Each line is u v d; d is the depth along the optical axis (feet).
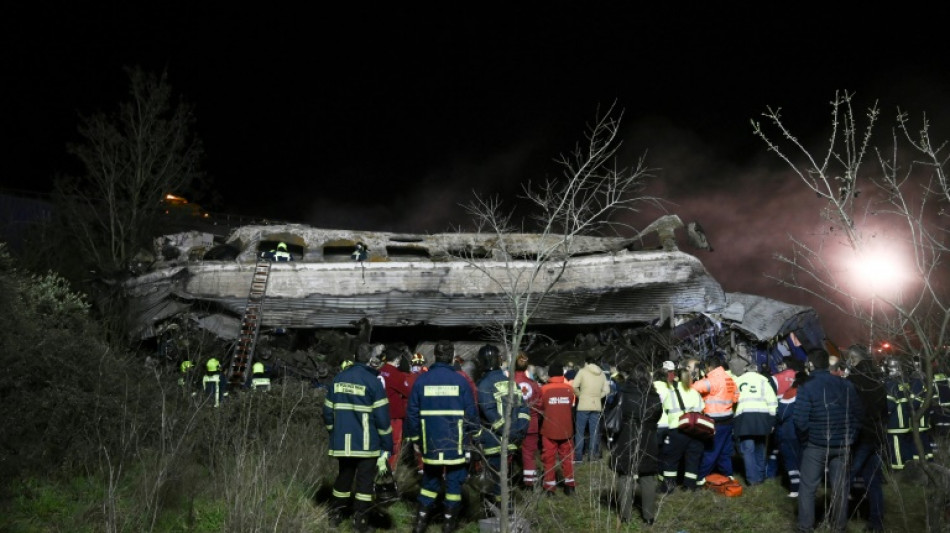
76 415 25.96
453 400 22.66
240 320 57.00
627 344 59.00
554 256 62.18
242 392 32.60
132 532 21.18
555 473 28.81
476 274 61.05
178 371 41.32
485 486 23.94
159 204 75.97
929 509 22.12
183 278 57.52
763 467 31.73
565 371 39.22
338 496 22.99
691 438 28.66
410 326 62.64
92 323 40.57
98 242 72.90
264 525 21.34
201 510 23.17
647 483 24.89
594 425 33.09
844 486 22.71
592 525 24.75
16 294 31.58
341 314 59.72
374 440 22.65
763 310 60.54
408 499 26.96
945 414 29.01
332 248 67.87
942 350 18.76
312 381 52.85
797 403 23.03
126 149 75.51
